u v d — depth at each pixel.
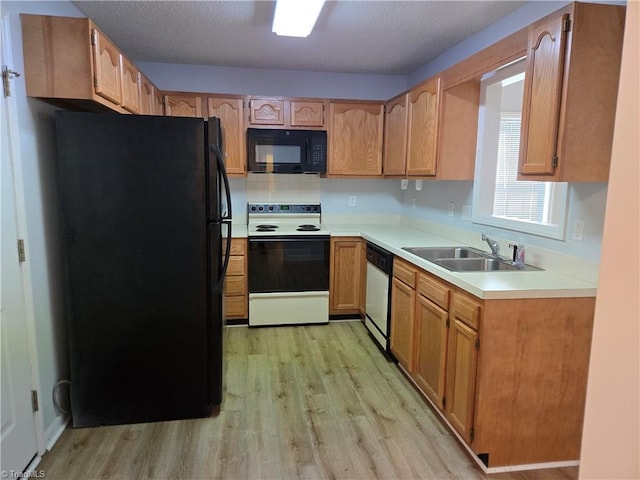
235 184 4.15
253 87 4.03
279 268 3.73
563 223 2.14
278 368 2.97
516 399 1.92
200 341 2.31
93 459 1.99
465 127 2.89
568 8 1.68
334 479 1.88
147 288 2.23
